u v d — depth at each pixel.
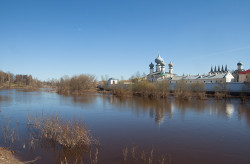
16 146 14.05
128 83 79.94
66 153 12.91
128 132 18.86
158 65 138.12
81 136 14.52
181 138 17.00
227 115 28.69
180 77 104.38
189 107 37.50
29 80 152.25
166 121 24.22
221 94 58.72
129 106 38.75
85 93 84.06
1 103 41.44
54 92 88.38
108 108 35.72
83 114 28.98
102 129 20.00
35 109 33.41
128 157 12.47
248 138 17.17
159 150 13.95
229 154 13.33
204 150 14.08
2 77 133.00
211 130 19.89
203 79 91.00
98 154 12.89
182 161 12.06
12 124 20.95
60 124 17.09
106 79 117.69
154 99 55.28
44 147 13.91
